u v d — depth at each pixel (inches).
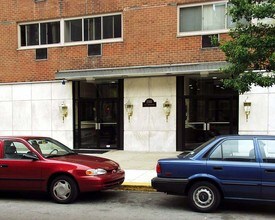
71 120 681.6
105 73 624.7
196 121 611.2
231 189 285.3
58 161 333.4
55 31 698.2
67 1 684.1
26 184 336.8
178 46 607.5
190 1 601.9
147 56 625.9
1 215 291.6
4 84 724.7
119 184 350.3
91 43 665.0
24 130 712.4
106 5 655.1
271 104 554.3
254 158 284.4
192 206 295.9
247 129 567.8
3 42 727.7
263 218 276.4
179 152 609.3
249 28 363.3
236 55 347.9
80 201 337.4
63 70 684.1
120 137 653.3
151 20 623.8
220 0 589.3
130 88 642.8
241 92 366.6
